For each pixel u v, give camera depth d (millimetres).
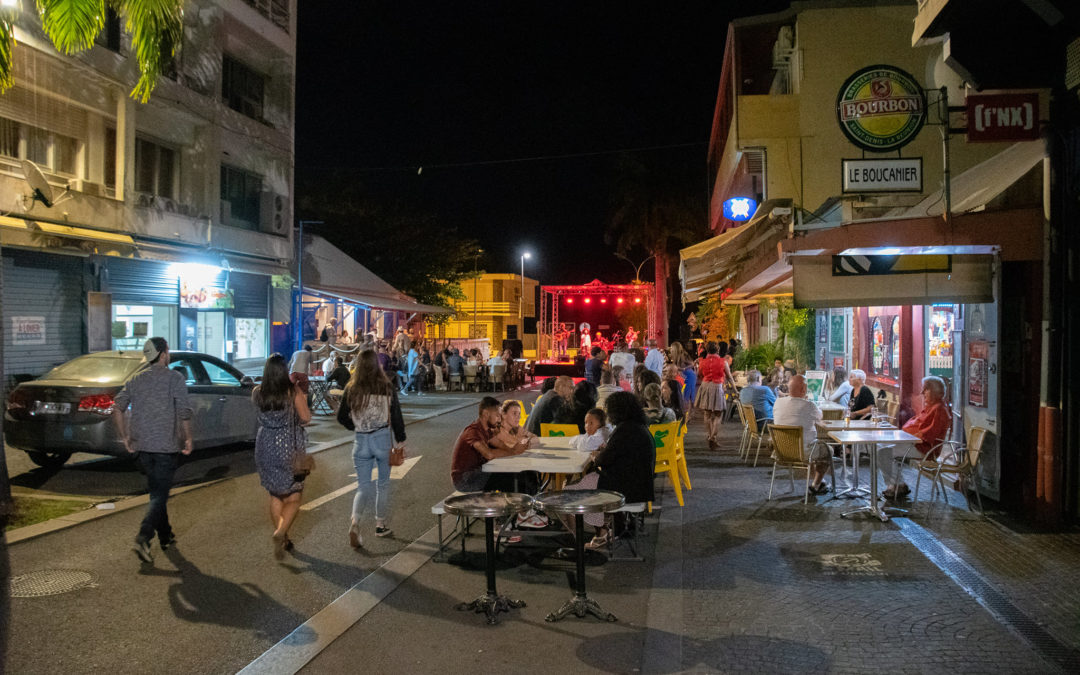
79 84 16312
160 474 6766
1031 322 8141
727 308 36156
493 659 4734
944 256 8508
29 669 4547
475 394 27625
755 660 4711
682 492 9867
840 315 16953
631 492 6891
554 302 47594
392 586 6098
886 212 13398
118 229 16984
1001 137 7652
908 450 9125
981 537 7449
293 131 24797
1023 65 7664
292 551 7043
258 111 23672
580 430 9312
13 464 10781
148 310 18766
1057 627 5219
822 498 9383
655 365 17750
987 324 8922
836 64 14625
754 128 14820
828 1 14633
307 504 9039
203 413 10844
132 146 17359
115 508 8477
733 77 16344
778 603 5719
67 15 8523
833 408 11453
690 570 6551
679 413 13828
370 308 28641
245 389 11805
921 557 6828
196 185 20297
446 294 38031
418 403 22953
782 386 16234
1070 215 7488
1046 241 7645
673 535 7719
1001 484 8734
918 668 4594
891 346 13320
